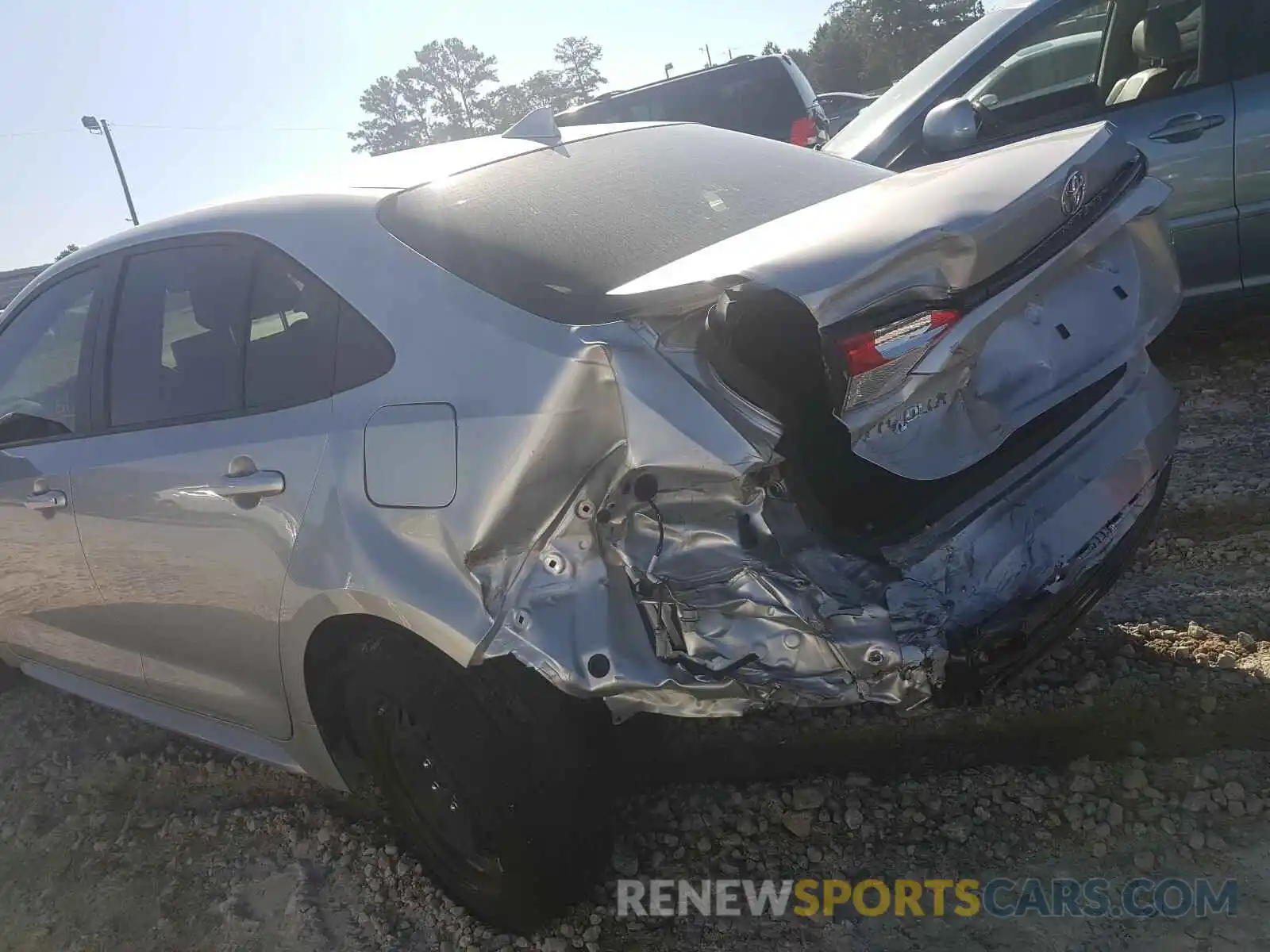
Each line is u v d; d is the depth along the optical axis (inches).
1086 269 103.4
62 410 134.0
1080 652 126.8
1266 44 193.0
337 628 101.3
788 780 116.1
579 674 83.1
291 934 108.7
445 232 103.3
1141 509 107.5
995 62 220.5
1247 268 201.6
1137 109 204.5
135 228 134.9
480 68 3142.2
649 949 97.9
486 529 87.9
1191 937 88.7
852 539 85.9
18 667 167.3
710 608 83.4
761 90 462.9
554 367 86.8
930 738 118.0
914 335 83.7
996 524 92.0
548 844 93.7
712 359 81.4
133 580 123.9
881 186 102.6
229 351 113.8
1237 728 110.7
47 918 120.2
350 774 112.6
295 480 101.8
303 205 113.3
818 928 97.0
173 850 127.4
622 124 137.3
